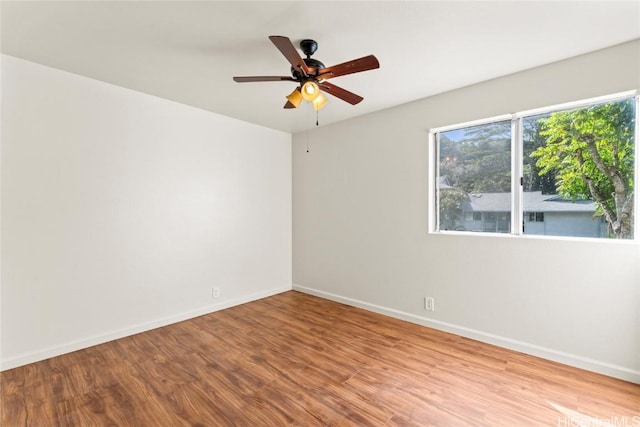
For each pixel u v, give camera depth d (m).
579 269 2.30
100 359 2.48
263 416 1.82
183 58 2.34
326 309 3.71
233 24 1.90
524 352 2.54
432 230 3.14
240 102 3.28
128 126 2.93
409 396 1.99
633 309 2.10
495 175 2.79
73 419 1.79
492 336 2.72
